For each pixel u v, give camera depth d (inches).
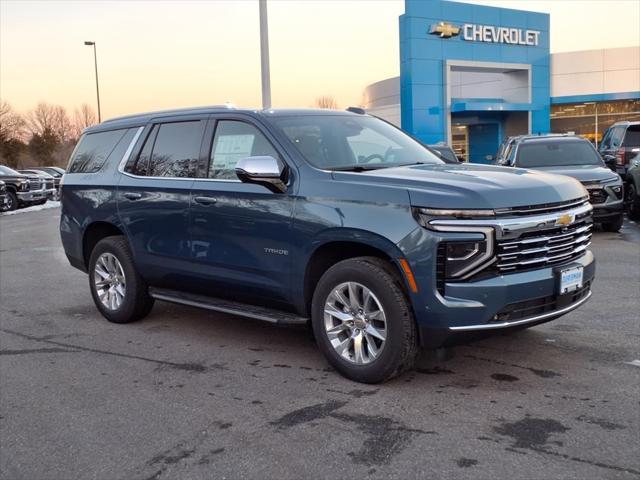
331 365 189.5
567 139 491.2
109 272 259.9
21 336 245.4
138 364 207.2
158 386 186.1
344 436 147.7
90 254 275.3
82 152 278.2
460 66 1088.2
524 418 153.7
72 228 273.0
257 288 203.2
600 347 204.7
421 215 163.6
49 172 1609.3
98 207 257.9
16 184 1010.1
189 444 147.3
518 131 1228.5
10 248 518.3
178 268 227.5
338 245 183.3
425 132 1061.1
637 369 184.4
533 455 135.0
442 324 162.7
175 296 235.0
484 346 208.8
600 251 384.8
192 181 221.6
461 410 159.8
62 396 180.9
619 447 137.2
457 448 139.4
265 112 211.8
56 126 3329.2
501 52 1140.5
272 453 140.9
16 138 2792.8
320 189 184.2
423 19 1042.1
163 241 231.6
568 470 128.3
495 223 160.6
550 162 470.9
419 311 165.2
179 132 234.5
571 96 1305.4
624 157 573.9
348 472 131.1
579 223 182.1
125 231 247.3
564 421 151.2
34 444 150.8
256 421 158.4
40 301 308.8
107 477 133.8
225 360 208.2
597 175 440.1
